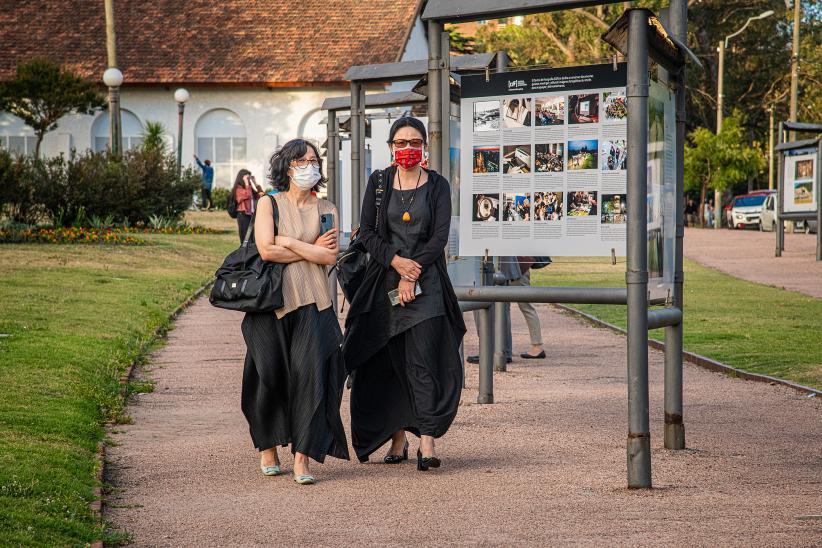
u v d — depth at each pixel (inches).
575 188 285.9
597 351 522.3
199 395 381.4
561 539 205.6
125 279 714.2
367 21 1947.6
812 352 495.2
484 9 274.4
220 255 970.7
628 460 247.4
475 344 541.0
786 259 1141.7
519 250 291.9
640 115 246.4
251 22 1968.5
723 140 2365.9
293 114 1900.8
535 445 301.1
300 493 247.3
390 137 272.1
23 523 204.1
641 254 247.1
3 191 1031.0
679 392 292.2
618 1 258.4
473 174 296.0
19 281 641.6
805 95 2682.1
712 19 2618.1
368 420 278.7
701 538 204.8
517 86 290.7
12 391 333.1
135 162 1189.7
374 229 274.4
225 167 1924.2
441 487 251.3
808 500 234.2
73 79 1507.1
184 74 1884.8
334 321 267.4
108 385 375.6
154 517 226.5
